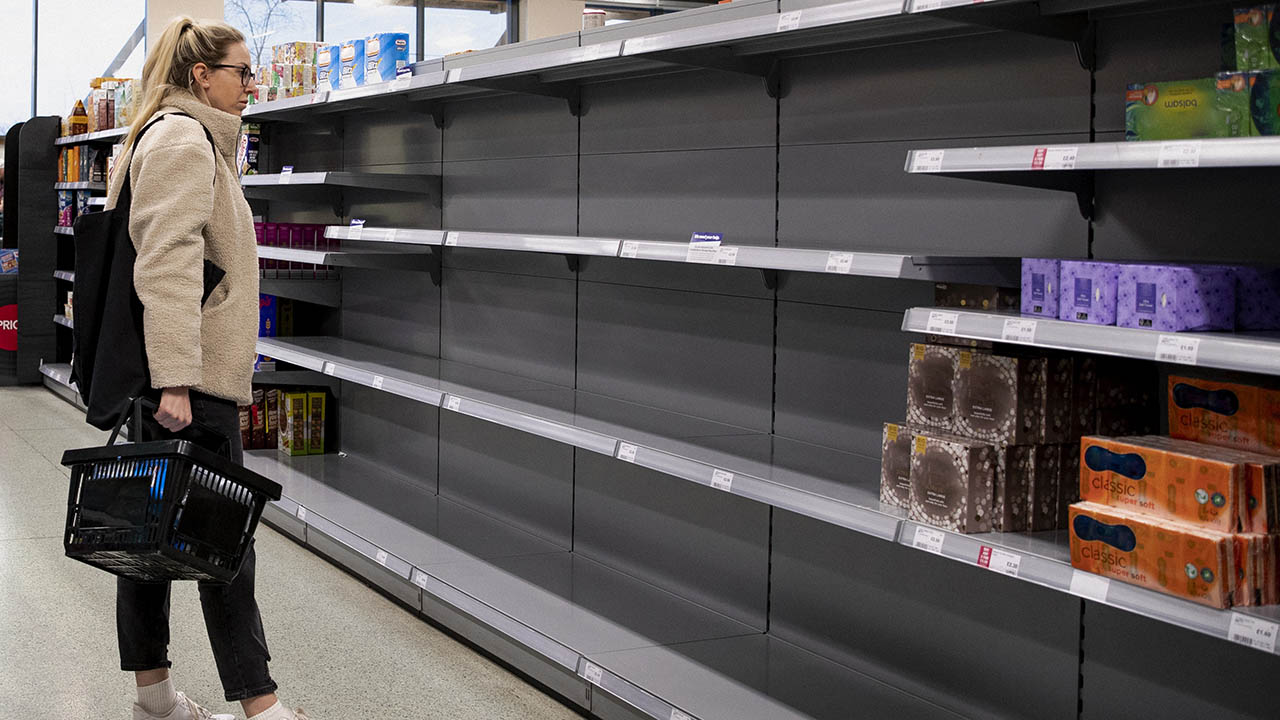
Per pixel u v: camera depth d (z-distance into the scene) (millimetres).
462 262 4801
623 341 3857
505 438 4516
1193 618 1767
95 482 2301
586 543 4055
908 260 2283
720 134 3387
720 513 3449
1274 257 2096
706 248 2828
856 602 3006
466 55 4477
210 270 2537
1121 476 1939
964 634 2721
